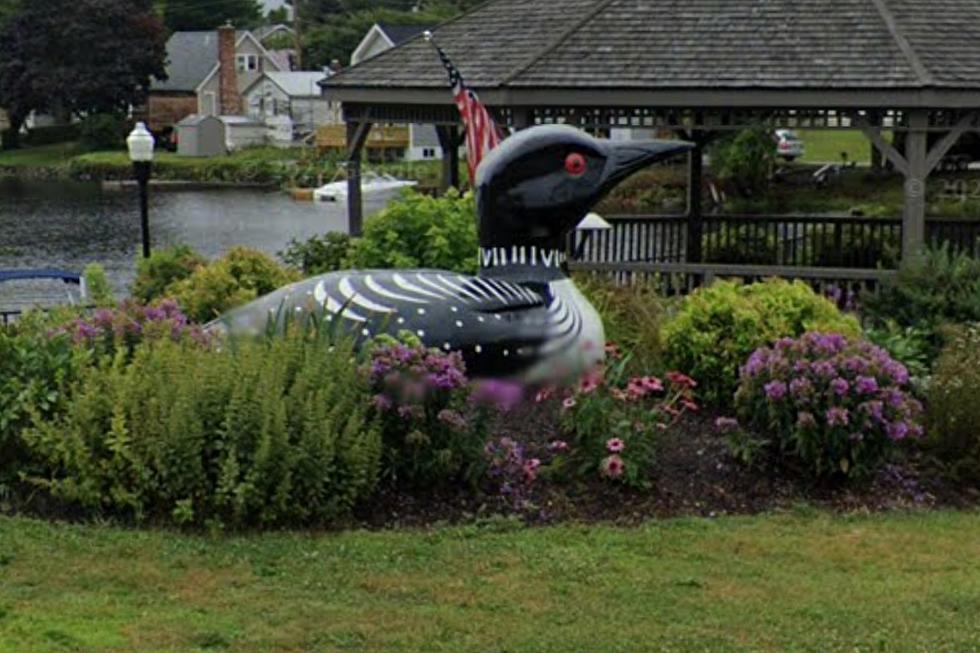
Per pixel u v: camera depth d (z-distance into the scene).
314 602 6.77
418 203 13.58
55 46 86.19
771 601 7.00
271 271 13.38
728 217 21.08
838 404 9.10
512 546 7.82
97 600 6.74
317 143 78.62
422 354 8.55
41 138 87.31
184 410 8.02
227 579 7.10
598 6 17.91
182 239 45.16
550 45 17.31
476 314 9.76
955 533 8.46
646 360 11.05
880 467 9.53
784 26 16.89
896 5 17.12
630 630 6.48
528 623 6.55
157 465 8.02
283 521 8.05
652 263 17.73
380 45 79.50
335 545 7.68
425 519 8.33
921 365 11.33
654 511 8.70
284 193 66.56
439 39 19.02
